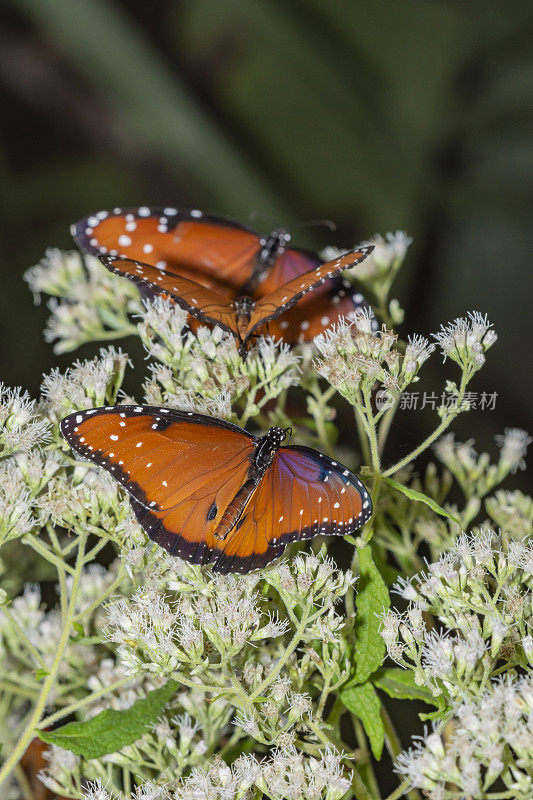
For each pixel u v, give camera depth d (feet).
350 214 4.38
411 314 4.19
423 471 2.85
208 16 4.48
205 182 4.29
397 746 2.64
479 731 2.48
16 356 3.76
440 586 2.59
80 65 4.30
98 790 2.58
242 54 4.53
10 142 4.44
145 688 2.69
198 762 2.65
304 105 4.47
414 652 2.56
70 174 4.45
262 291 2.77
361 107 4.53
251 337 2.71
